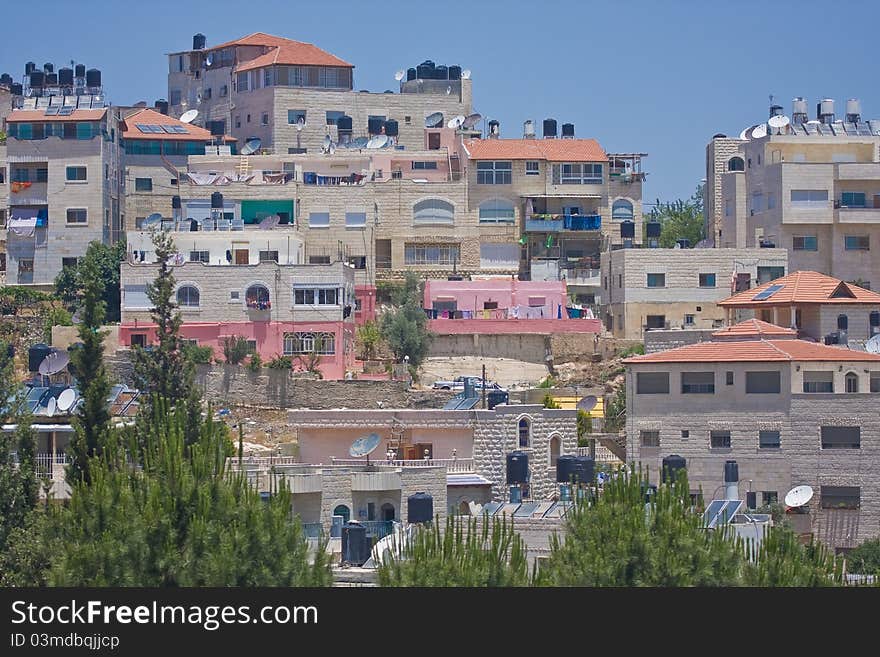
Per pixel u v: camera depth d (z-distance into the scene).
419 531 181.12
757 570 179.00
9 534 194.62
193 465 186.75
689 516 186.88
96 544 177.62
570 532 187.62
